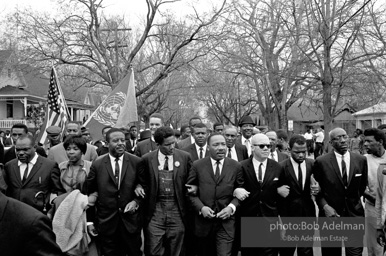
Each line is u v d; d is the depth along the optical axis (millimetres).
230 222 6039
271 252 6129
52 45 26109
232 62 22203
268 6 20484
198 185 6109
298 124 58750
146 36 26875
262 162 6152
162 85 37781
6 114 38750
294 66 18016
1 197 2168
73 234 5449
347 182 5945
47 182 5926
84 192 6023
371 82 16562
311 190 6062
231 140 7766
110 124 10789
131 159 6164
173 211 6117
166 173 6148
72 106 45281
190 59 26469
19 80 37406
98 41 26781
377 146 6207
